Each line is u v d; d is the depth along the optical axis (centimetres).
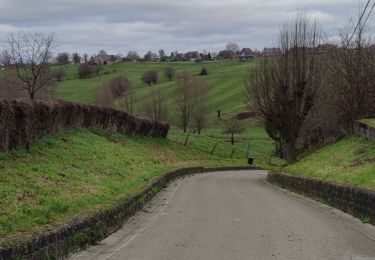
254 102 3528
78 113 2447
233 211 1564
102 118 2925
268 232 1166
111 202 1300
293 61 3300
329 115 3197
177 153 4525
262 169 5522
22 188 1152
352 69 2642
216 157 5547
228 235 1136
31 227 877
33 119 1628
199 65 19438
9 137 1399
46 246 833
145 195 1764
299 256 912
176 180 3112
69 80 16062
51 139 1877
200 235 1146
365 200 1324
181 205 1783
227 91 13238
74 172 1573
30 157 1476
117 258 924
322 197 1775
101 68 18450
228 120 9044
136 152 3041
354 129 2569
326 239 1076
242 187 2617
